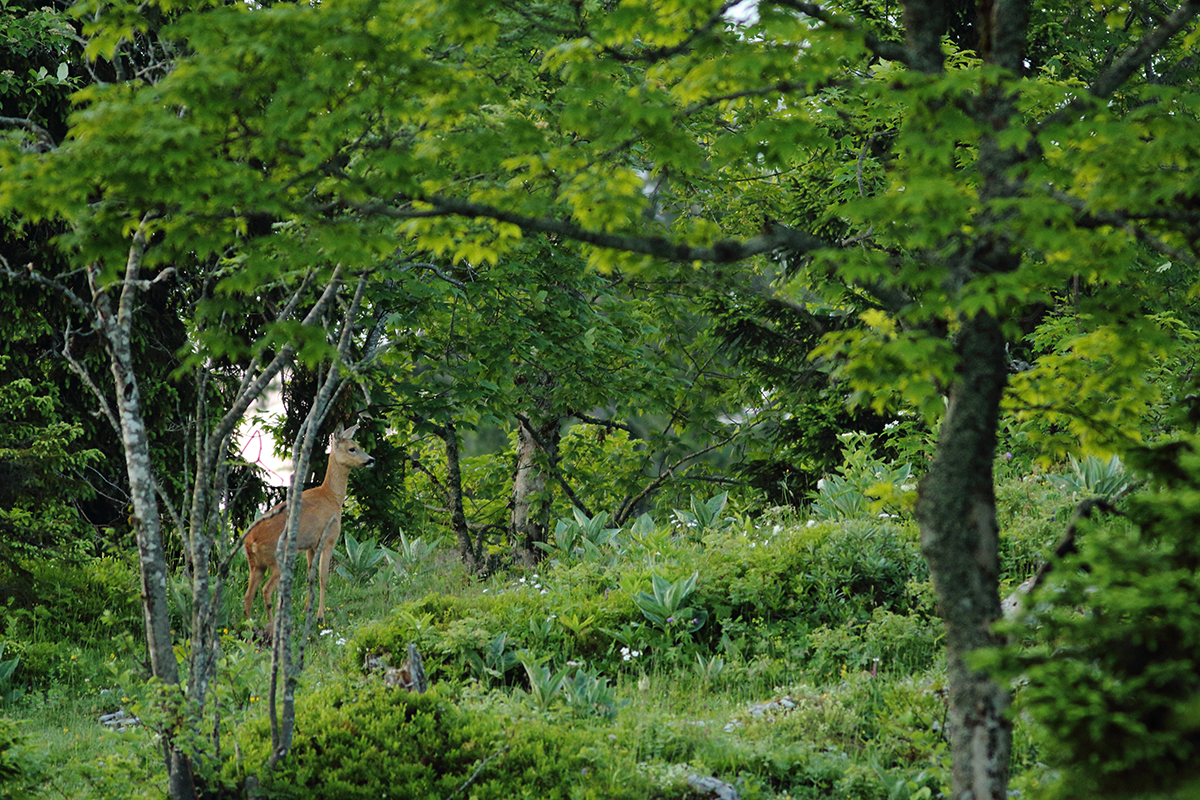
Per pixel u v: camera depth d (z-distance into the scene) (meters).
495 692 8.70
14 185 4.98
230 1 6.73
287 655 6.80
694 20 5.96
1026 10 5.56
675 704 8.82
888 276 4.92
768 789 7.14
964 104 5.49
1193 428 4.81
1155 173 5.08
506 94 6.92
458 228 6.07
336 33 5.30
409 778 6.66
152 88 5.04
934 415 5.61
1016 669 4.13
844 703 8.44
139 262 6.19
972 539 5.22
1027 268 5.07
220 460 6.69
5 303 12.47
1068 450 6.68
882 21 12.56
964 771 5.07
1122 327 5.82
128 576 12.79
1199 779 3.54
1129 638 3.96
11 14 11.66
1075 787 3.85
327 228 5.26
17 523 11.48
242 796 6.43
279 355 6.58
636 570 11.49
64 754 8.16
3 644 10.53
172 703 5.94
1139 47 5.43
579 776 6.86
